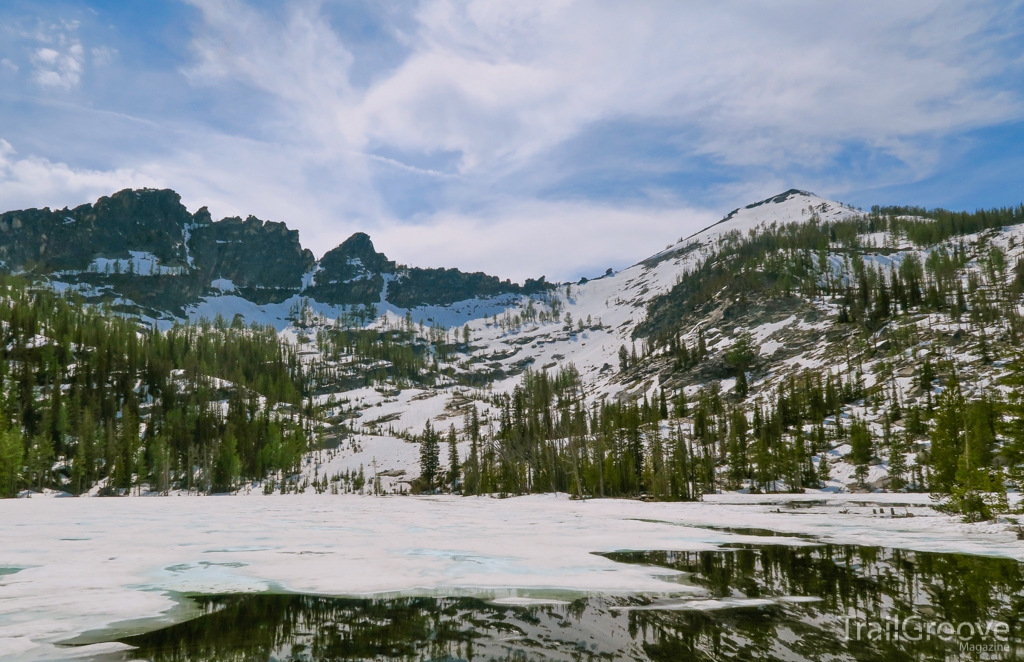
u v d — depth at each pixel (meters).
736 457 97.81
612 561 19.05
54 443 126.38
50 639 10.01
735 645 9.38
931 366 114.81
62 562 18.52
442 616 11.59
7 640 9.95
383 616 11.64
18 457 100.56
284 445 153.12
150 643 9.74
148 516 41.41
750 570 17.11
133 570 17.11
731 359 165.62
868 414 110.00
